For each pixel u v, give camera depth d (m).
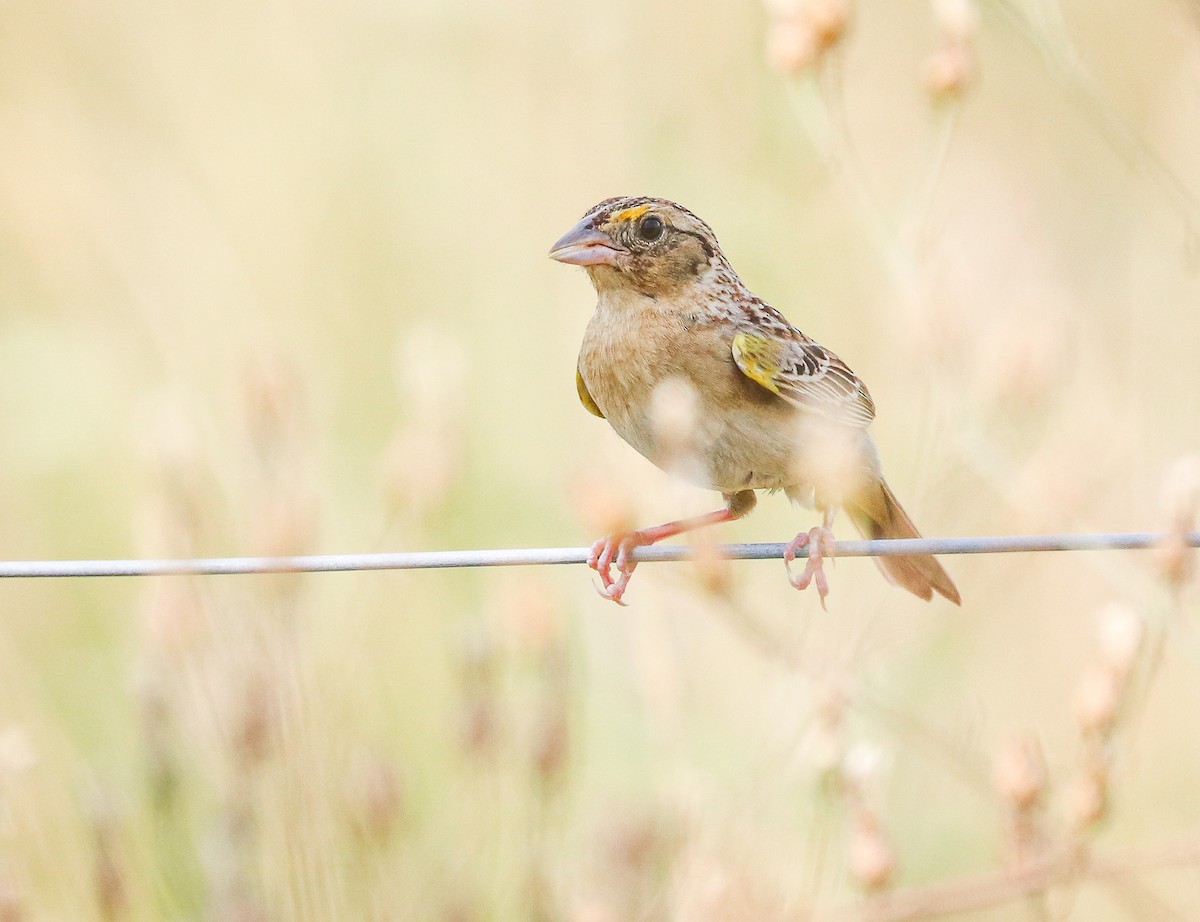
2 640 11.01
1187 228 9.59
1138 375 12.98
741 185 13.83
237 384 11.01
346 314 14.25
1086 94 9.70
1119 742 8.94
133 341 14.01
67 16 14.95
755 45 13.11
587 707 11.91
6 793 9.30
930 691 11.26
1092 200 14.38
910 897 9.17
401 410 13.61
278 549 8.94
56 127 14.60
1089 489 9.97
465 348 14.06
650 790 10.96
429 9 15.02
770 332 9.49
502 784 9.51
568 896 9.24
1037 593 12.09
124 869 8.80
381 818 8.81
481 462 13.26
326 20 15.26
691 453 9.41
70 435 13.09
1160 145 13.40
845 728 9.41
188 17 15.56
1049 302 11.34
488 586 12.34
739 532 12.43
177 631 9.14
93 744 11.20
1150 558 9.13
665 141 14.27
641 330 9.45
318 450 12.84
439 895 8.94
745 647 11.58
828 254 13.15
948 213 12.73
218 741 9.20
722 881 9.00
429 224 14.59
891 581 9.70
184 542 9.23
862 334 13.08
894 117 14.70
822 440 9.12
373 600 11.68
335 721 9.70
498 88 14.91
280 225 14.61
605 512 8.69
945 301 10.12
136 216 14.53
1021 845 9.11
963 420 10.02
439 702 11.41
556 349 13.98
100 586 12.28
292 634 9.02
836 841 9.97
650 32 14.53
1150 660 9.38
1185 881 11.05
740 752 11.14
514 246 14.50
